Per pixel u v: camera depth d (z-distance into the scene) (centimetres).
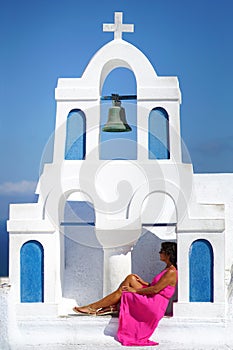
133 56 1230
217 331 1158
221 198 1406
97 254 1315
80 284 1305
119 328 1155
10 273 1199
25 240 1199
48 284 1194
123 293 1166
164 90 1212
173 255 1184
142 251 1328
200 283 1170
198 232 1173
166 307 1165
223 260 1167
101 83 1273
